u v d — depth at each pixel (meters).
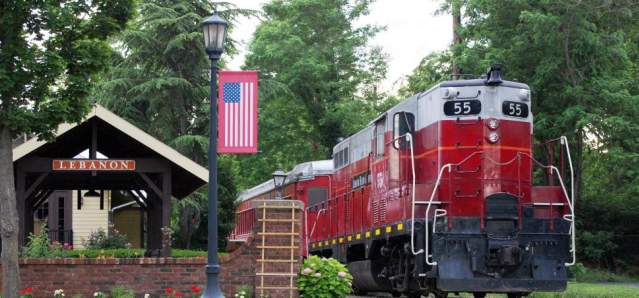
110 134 22.31
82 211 35.09
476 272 18.72
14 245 16.61
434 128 19.89
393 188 21.19
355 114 56.72
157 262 18.33
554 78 36.22
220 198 39.25
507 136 19.55
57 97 17.33
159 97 38.88
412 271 20.17
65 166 20.50
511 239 18.88
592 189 45.94
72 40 17.28
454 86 19.73
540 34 34.38
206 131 40.03
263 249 18.06
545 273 18.94
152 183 20.80
